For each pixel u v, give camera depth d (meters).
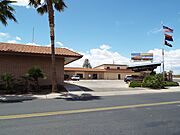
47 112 10.19
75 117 9.02
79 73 64.56
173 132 6.76
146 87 27.42
